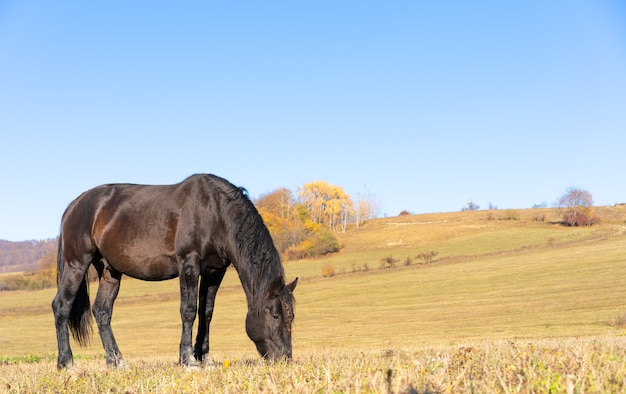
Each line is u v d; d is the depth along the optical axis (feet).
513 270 204.54
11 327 177.27
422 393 13.96
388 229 373.61
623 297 138.62
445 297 175.52
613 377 14.67
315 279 240.94
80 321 32.91
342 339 117.08
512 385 14.55
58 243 33.55
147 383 20.31
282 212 368.89
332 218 396.98
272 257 26.61
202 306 29.45
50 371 29.71
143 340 139.33
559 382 13.89
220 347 113.91
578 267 192.03
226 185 28.40
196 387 18.25
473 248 287.28
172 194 29.50
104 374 25.46
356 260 290.56
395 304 174.09
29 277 316.60
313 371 19.94
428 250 297.53
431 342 97.86
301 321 155.33
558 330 103.91
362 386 15.57
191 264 27.94
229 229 27.55
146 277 30.25
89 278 33.88
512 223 360.89
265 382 18.19
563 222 351.05
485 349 24.38
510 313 137.28
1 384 23.34
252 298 26.30
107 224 30.94
